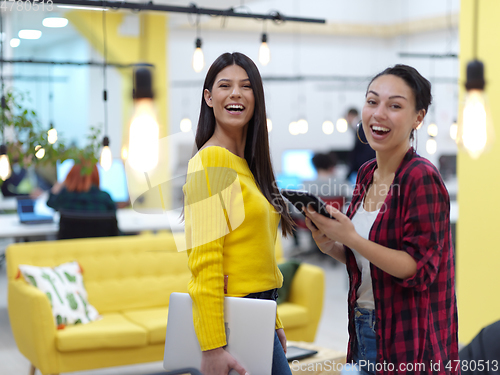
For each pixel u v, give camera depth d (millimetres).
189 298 1600
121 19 6816
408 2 10781
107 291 3869
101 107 7805
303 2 10609
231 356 1535
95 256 3938
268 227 1611
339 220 1416
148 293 3977
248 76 1639
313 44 10797
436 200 1427
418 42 10695
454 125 5816
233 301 1555
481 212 4043
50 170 6418
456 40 9898
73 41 7922
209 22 9844
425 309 1479
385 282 1485
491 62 3910
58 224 5121
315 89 10852
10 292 3623
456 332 1593
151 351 3479
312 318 3908
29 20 6012
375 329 1522
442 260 1509
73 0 3373
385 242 1475
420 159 1488
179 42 9789
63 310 3461
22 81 8828
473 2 4004
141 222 5344
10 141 4520
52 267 3783
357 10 11039
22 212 5445
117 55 6875
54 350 3281
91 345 3318
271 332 1535
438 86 9820
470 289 4152
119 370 3812
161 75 7074
